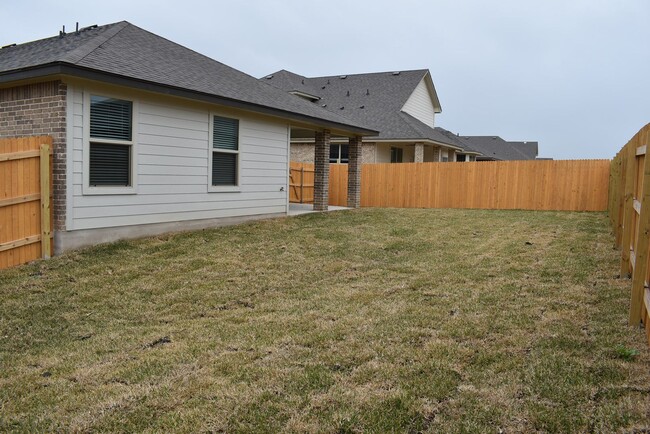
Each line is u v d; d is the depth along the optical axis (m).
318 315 4.76
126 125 7.80
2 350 4.02
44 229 6.75
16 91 7.25
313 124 12.08
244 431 2.59
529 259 7.20
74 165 7.01
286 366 3.46
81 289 5.70
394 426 2.60
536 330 4.04
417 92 24.39
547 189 15.34
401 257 7.71
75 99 6.94
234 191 10.17
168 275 6.38
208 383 3.19
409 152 23.20
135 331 4.45
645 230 3.96
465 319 4.42
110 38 8.73
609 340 3.72
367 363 3.46
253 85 11.59
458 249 8.27
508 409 2.72
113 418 2.77
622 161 7.63
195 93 8.34
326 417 2.71
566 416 2.61
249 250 7.90
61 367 3.61
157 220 8.48
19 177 6.41
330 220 11.36
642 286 4.00
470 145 31.38
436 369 3.31
